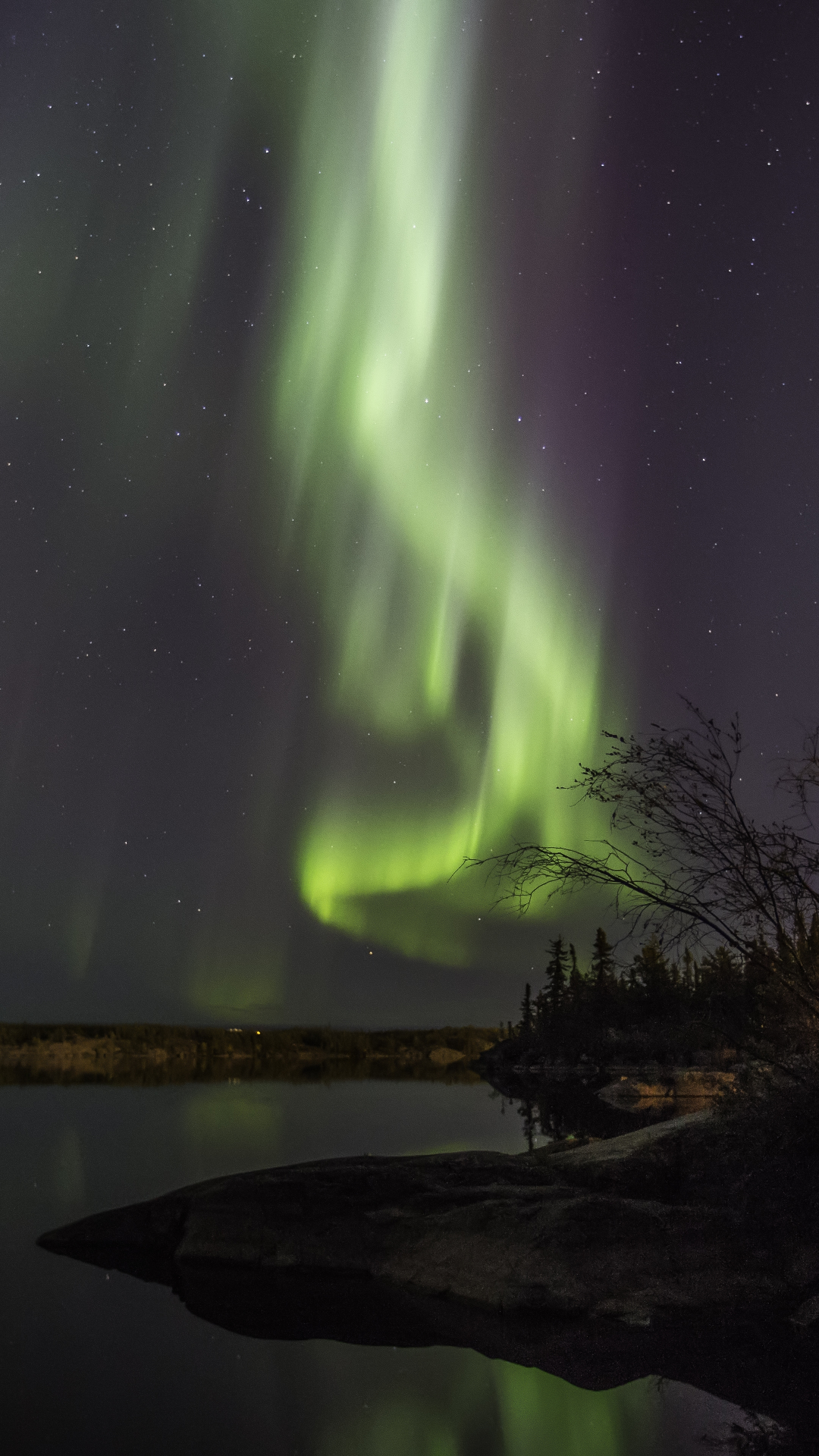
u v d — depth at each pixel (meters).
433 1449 4.80
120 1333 6.57
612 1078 36.34
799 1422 5.21
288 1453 4.70
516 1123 20.42
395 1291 7.90
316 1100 28.45
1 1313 6.94
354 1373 5.91
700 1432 5.08
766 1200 8.32
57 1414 5.15
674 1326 6.97
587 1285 7.48
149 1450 4.71
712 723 9.14
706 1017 9.43
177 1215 9.29
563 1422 5.18
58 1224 9.98
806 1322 7.02
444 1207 8.89
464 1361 6.20
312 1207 9.05
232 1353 6.24
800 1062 8.95
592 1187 9.45
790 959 9.20
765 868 8.98
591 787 9.35
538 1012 71.12
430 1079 44.78
